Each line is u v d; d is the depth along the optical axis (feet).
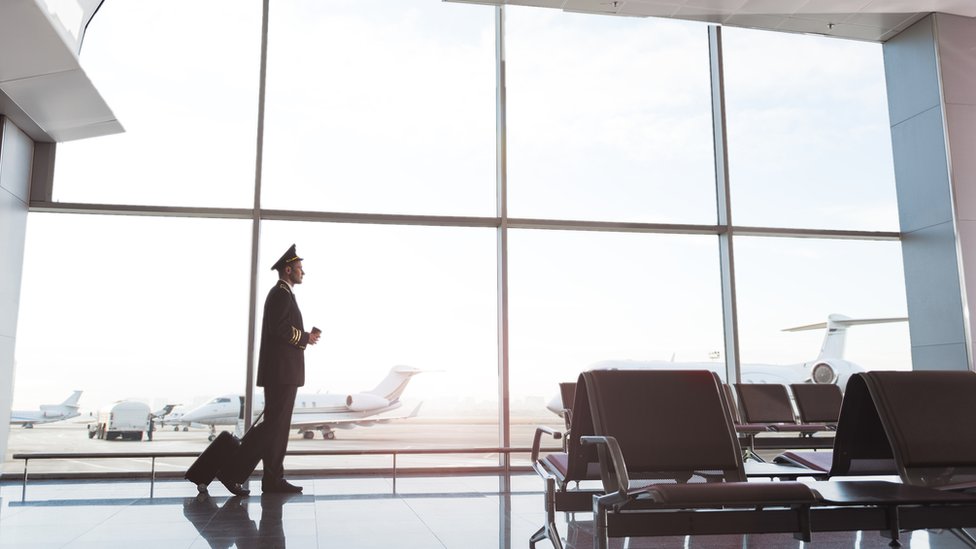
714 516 6.29
